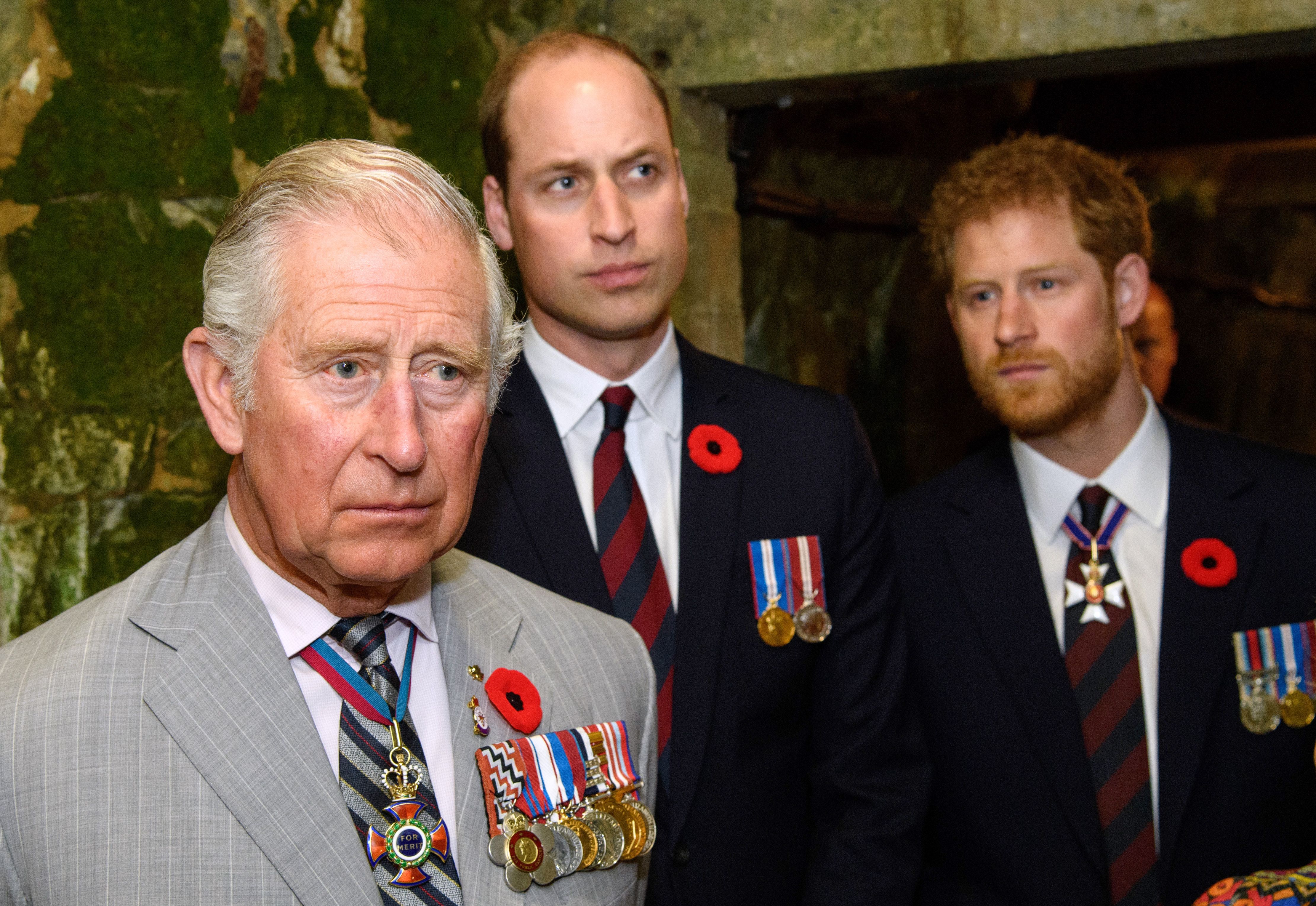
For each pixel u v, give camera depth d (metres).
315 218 0.89
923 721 1.73
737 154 2.88
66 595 1.65
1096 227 1.61
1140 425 1.70
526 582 1.24
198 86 1.80
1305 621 1.61
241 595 0.97
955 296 1.74
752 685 1.51
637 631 1.46
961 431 4.27
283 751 0.93
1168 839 1.53
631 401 1.57
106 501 1.69
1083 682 1.63
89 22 1.65
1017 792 1.63
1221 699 1.58
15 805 0.87
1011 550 1.72
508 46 2.44
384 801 0.96
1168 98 3.92
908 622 1.76
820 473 1.62
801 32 2.52
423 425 0.91
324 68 2.02
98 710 0.90
